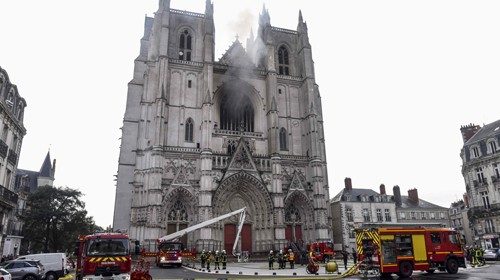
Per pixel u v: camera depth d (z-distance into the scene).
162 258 45.97
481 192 68.06
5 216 46.03
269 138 69.06
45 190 79.62
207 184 60.25
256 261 57.56
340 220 89.81
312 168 69.12
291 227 66.12
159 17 70.94
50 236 81.06
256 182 64.06
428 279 26.05
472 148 70.88
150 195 57.72
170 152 62.69
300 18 82.56
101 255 25.38
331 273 34.12
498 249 52.41
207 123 64.00
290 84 77.06
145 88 66.25
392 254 28.66
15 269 29.08
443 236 31.05
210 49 69.50
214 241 59.12
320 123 75.50
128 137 66.12
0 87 39.78
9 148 44.19
